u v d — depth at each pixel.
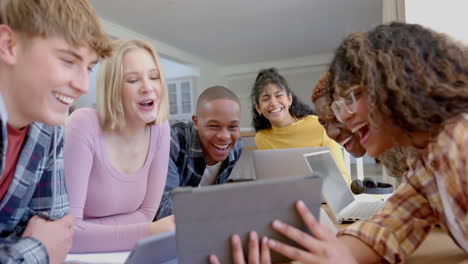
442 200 0.70
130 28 5.62
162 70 1.21
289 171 1.30
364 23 5.64
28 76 0.64
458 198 0.61
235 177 1.90
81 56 0.69
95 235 0.92
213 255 0.59
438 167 0.66
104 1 4.44
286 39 6.53
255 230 0.61
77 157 1.04
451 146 0.58
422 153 0.74
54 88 0.66
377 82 0.64
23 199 0.77
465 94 0.59
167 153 1.28
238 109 1.46
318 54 8.01
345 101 0.72
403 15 2.07
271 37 6.35
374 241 0.77
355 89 0.70
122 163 1.17
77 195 1.01
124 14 4.95
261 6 4.79
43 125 0.79
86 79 0.71
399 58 0.63
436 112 0.60
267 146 2.36
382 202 1.24
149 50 1.18
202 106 1.43
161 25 5.49
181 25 5.51
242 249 0.60
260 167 1.34
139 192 1.20
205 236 0.58
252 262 0.60
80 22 0.67
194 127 1.53
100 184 1.11
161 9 4.78
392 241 0.77
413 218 0.82
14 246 0.65
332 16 5.29
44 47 0.64
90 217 1.16
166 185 1.36
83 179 1.03
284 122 2.32
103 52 0.75
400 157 1.08
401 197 0.86
